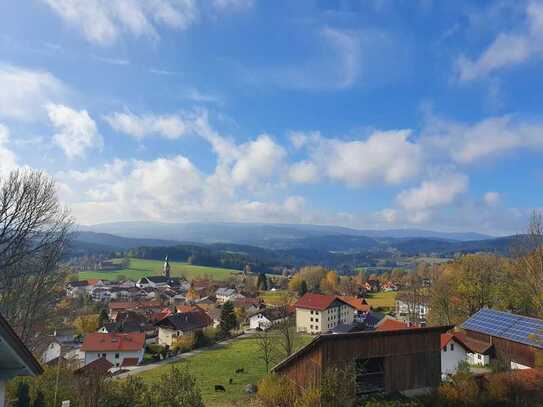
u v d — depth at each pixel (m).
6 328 8.25
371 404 20.39
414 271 130.75
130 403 18.47
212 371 50.62
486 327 42.03
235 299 136.50
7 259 25.22
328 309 91.12
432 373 23.67
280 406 21.94
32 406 17.31
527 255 55.16
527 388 24.69
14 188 26.12
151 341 87.69
